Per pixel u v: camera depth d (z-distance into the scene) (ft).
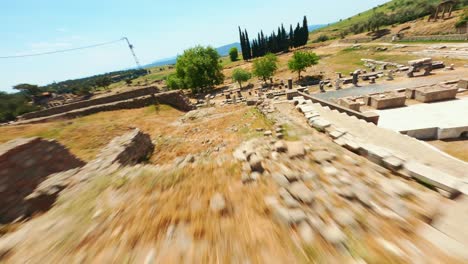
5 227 14.58
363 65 123.34
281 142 20.35
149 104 78.54
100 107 71.61
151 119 64.85
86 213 13.50
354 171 15.31
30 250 10.57
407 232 9.25
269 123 39.06
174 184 16.15
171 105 80.23
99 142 42.34
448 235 9.09
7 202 17.66
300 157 17.66
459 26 129.80
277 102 52.90
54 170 24.12
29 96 283.38
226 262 8.39
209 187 14.94
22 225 14.74
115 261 9.11
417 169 15.23
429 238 8.84
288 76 150.10
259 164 16.07
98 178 19.71
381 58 123.34
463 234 9.04
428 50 108.37
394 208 10.92
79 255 9.78
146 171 19.48
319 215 10.55
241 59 352.08
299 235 9.36
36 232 12.08
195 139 42.42
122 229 11.34
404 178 15.52
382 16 250.57
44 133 44.55
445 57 91.20
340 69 128.06
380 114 47.98
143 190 15.74
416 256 7.98
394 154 17.99
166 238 10.14
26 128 47.34
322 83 86.12
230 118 53.06
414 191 12.62
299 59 127.85
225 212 11.71
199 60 152.05
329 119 36.14
